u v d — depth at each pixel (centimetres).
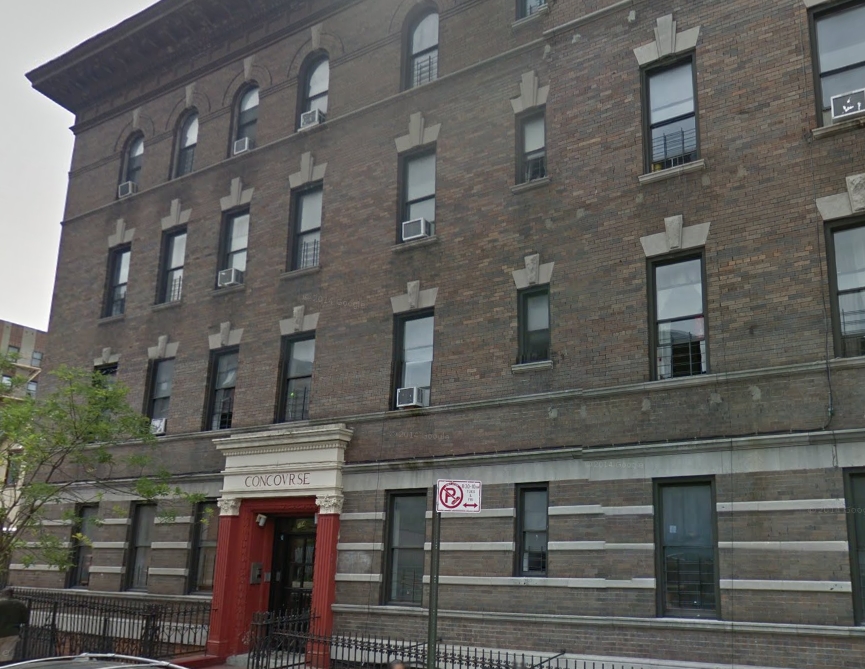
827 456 1280
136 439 2142
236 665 1816
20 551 2436
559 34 1766
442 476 1697
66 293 2672
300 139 2194
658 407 1459
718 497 1356
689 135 1562
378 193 1995
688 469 1397
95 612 2070
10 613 1316
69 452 1862
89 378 2041
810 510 1275
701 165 1505
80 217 2716
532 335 1684
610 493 1468
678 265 1525
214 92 2455
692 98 1577
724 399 1394
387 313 1895
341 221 2047
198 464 2131
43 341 6556
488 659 1430
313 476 1852
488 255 1764
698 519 1393
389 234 1944
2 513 1766
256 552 1969
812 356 1328
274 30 2339
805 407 1316
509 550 1571
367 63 2119
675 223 1512
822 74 1445
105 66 2711
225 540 1952
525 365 1638
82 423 1814
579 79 1712
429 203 1930
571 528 1505
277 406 2042
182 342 2284
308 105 2255
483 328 1730
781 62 1470
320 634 1728
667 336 1502
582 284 1608
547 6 1795
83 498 2230
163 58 2594
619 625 1402
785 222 1403
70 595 2205
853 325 1327
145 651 1788
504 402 1650
